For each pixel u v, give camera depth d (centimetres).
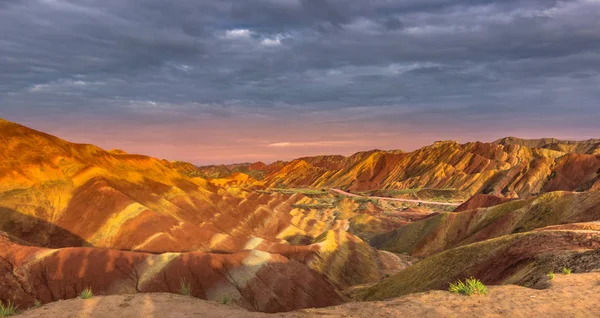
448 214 11256
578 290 1310
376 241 13325
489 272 3341
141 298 1305
